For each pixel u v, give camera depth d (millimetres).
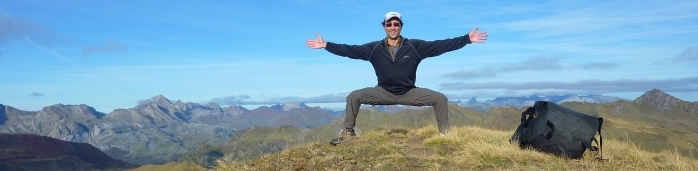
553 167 4621
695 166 4832
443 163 4922
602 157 5145
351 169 4797
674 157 5164
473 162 4867
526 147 5270
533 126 5266
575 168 4676
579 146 5008
